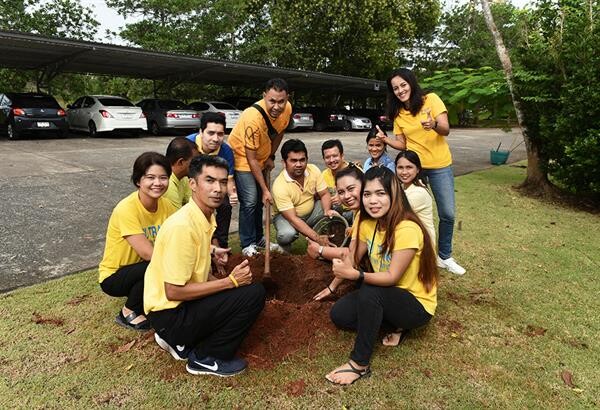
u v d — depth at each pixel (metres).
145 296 2.28
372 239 2.62
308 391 2.24
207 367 2.31
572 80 5.81
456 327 2.88
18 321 2.79
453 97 7.78
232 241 4.42
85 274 3.48
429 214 3.11
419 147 3.71
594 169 5.78
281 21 19.80
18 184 6.30
